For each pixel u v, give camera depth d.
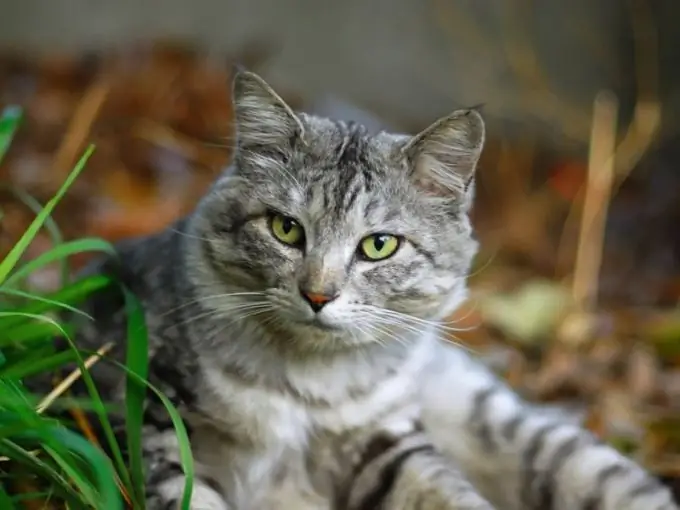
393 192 0.75
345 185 0.75
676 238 1.24
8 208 1.06
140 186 1.15
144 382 0.71
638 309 1.11
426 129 0.75
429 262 0.76
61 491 0.69
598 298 1.13
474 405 0.83
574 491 0.81
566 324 1.04
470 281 1.13
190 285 0.77
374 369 0.77
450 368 0.84
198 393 0.75
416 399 0.80
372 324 0.75
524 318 1.05
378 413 0.78
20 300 0.79
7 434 0.67
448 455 0.84
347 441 0.78
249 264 0.75
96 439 0.76
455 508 0.76
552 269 1.18
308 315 0.73
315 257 0.74
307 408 0.77
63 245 0.75
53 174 1.12
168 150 1.19
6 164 1.13
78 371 0.75
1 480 0.72
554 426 0.82
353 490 0.79
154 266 0.80
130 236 1.05
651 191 1.31
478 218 1.28
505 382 0.92
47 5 1.36
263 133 0.76
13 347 0.74
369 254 0.75
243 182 0.76
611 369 1.00
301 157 0.76
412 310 0.77
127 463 0.75
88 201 1.10
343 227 0.74
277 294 0.74
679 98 1.35
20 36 1.36
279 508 0.78
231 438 0.76
